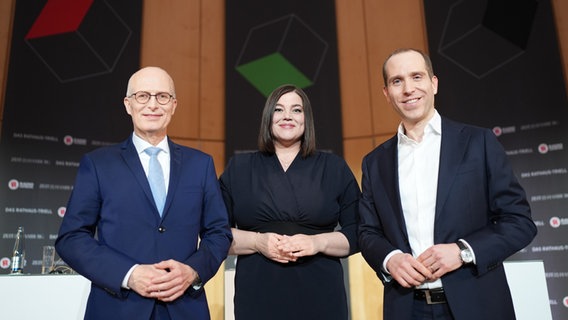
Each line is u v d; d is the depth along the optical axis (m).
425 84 1.79
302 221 2.04
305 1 5.51
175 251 1.69
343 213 2.15
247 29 5.44
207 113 5.21
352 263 4.58
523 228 1.56
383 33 5.35
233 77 5.31
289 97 2.16
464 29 5.04
